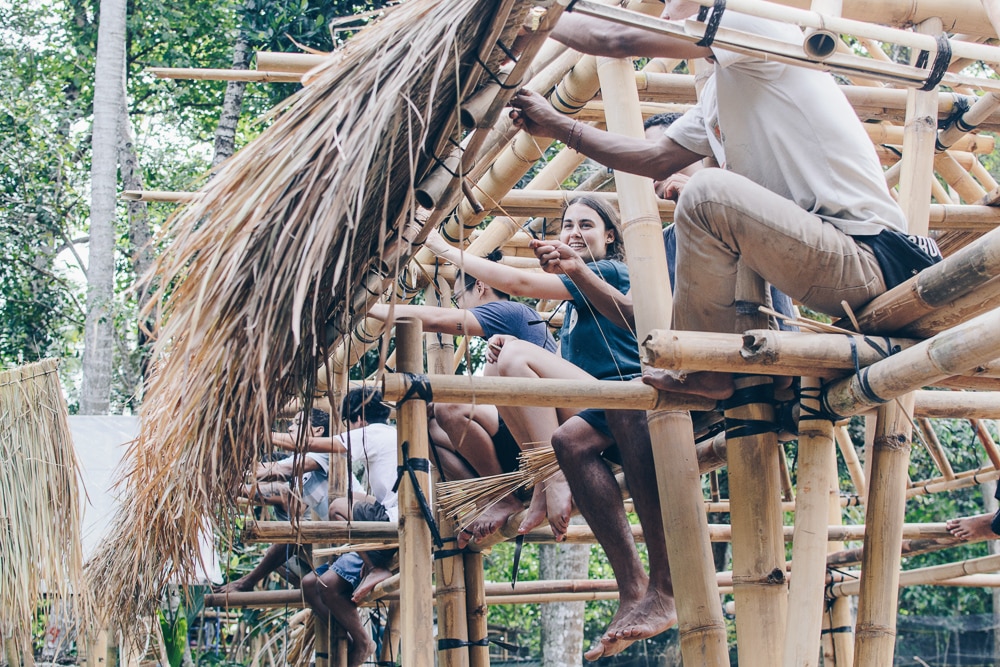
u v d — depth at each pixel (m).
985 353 2.31
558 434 3.45
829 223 2.71
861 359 2.67
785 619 2.85
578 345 3.76
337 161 2.24
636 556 3.31
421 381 2.94
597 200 3.90
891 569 2.89
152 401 2.93
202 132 13.04
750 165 2.88
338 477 5.01
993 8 2.56
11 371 3.94
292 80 3.77
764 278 2.82
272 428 2.68
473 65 2.37
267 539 4.25
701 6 2.40
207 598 5.24
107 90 9.42
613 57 2.86
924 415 3.21
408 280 3.92
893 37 2.51
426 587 2.92
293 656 6.36
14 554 3.75
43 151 10.89
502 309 3.97
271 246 2.30
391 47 2.38
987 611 14.71
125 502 3.90
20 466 3.85
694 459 3.16
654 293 3.23
